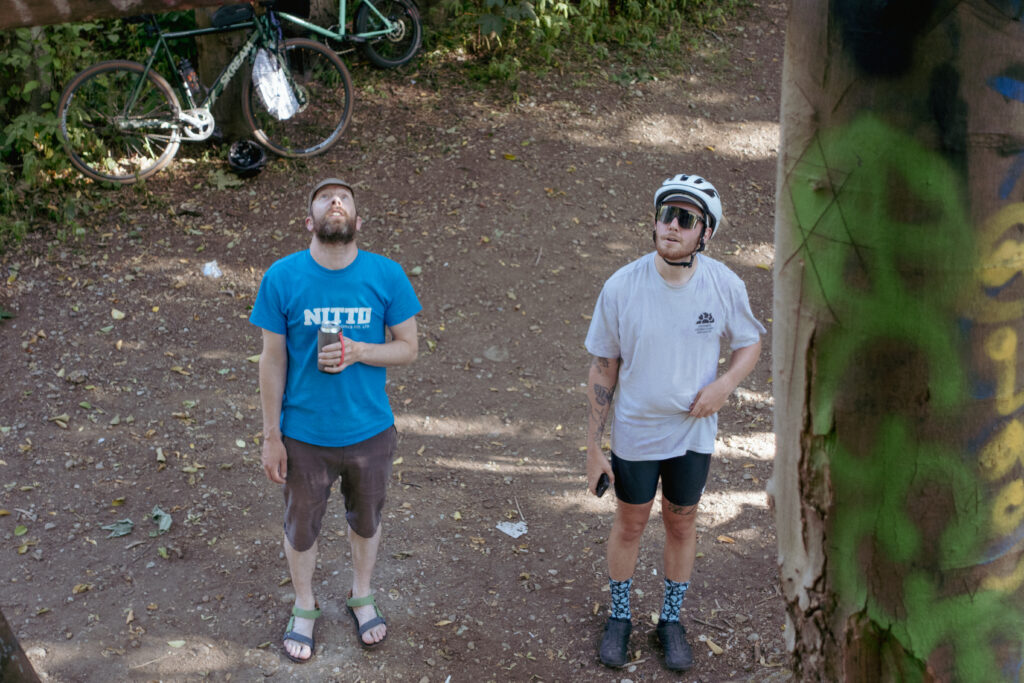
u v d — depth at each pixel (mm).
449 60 7969
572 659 3336
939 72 1090
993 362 1204
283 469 2951
